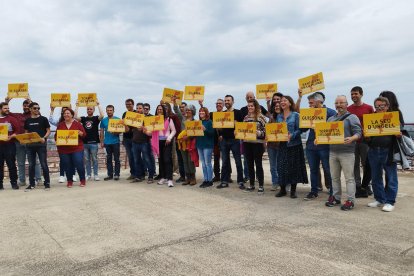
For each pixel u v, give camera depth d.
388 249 3.74
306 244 3.92
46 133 7.81
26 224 4.91
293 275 3.14
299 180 6.23
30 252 3.83
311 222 4.78
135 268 3.36
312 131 6.25
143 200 6.38
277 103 6.71
